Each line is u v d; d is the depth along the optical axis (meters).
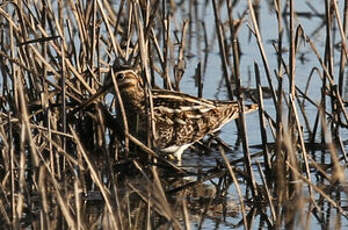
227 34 19.47
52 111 13.56
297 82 16.86
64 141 12.20
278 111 12.34
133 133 13.55
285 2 20.72
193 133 13.78
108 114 13.47
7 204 11.23
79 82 13.83
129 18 13.90
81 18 13.93
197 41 19.28
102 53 16.56
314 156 13.76
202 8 20.84
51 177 10.34
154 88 14.30
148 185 10.62
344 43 14.06
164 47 14.40
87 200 11.98
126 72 13.38
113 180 10.48
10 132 10.68
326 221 11.42
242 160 13.11
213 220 11.53
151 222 11.29
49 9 14.02
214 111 13.86
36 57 13.62
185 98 13.77
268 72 12.59
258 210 11.89
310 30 19.52
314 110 15.62
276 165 12.52
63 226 10.62
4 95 13.92
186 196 12.35
